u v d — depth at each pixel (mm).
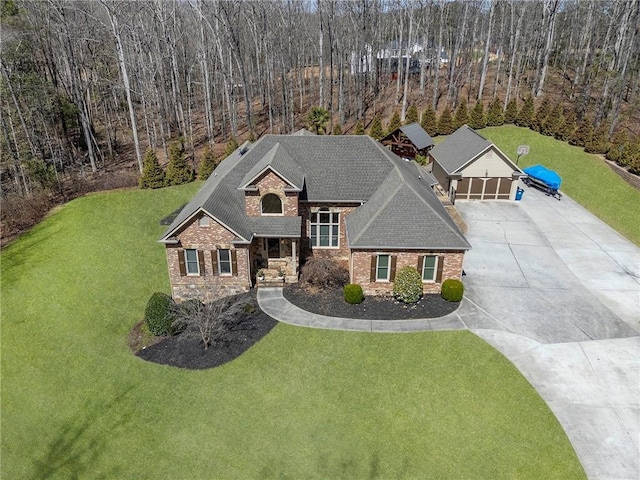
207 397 19969
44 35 47094
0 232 35781
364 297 26000
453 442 17484
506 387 19578
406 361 21094
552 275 28172
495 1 58438
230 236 25453
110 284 28938
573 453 16812
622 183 41750
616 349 21719
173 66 50844
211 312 23062
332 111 57312
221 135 54531
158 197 39188
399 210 25484
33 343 24750
